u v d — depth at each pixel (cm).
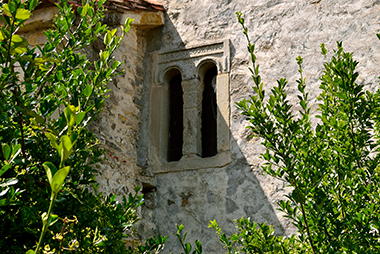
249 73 802
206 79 853
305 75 773
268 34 809
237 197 763
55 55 409
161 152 827
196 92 831
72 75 393
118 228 371
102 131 748
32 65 355
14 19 314
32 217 330
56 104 390
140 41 866
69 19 420
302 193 377
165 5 875
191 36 850
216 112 834
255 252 407
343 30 774
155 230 795
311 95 762
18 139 353
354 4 778
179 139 845
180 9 866
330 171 411
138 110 838
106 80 405
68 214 370
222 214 766
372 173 412
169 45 859
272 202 742
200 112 834
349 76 412
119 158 771
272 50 801
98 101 388
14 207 338
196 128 819
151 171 820
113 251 365
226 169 781
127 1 823
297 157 397
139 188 417
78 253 325
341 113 418
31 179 347
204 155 825
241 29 823
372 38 757
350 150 410
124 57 825
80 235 346
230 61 818
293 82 776
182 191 797
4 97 343
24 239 341
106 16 798
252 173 764
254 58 401
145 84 857
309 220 390
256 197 752
